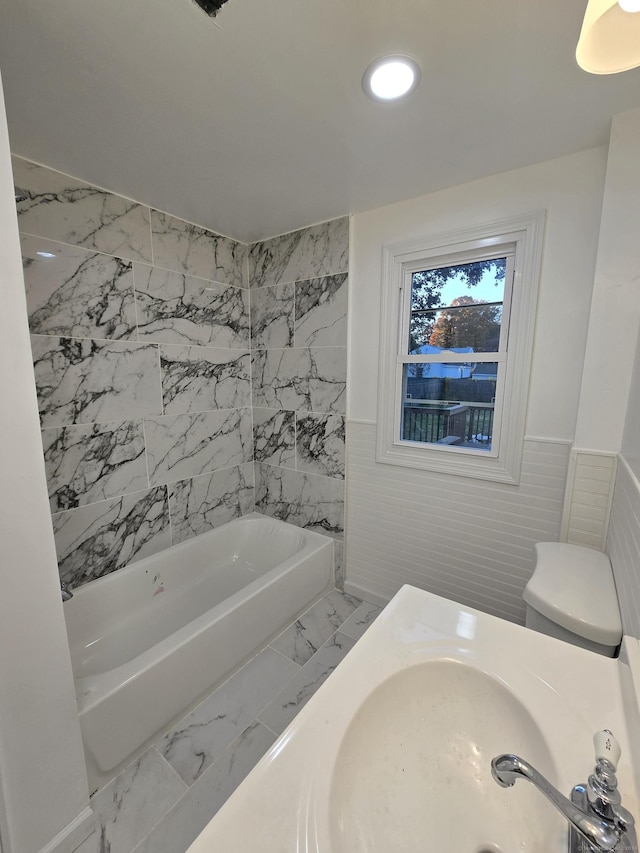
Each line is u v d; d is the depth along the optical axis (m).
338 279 1.97
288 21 0.83
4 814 0.87
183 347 2.02
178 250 1.93
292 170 1.47
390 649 0.77
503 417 1.61
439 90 1.04
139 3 0.79
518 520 1.64
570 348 1.44
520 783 0.62
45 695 0.93
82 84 1.01
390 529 2.02
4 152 0.76
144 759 1.24
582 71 0.97
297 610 1.95
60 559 1.63
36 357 1.47
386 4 0.80
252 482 2.55
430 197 1.67
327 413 2.13
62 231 1.50
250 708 1.43
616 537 1.18
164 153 1.35
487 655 0.75
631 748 0.56
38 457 0.87
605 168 1.31
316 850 0.45
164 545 2.04
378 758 0.64
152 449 1.93
